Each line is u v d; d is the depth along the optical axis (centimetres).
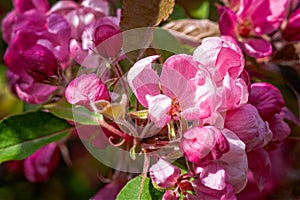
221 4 46
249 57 42
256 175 37
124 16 37
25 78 40
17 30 40
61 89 40
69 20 40
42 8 42
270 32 42
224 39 36
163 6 37
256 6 41
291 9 46
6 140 39
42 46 39
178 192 34
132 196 35
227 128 34
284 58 43
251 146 35
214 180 33
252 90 36
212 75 34
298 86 47
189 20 43
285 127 37
